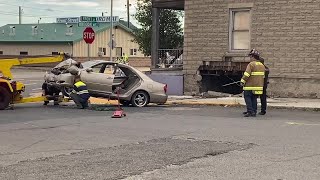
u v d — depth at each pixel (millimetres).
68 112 14961
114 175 6629
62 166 7180
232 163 7379
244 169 6980
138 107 16953
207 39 20672
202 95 20750
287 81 18859
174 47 36469
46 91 17250
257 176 6574
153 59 23109
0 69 16047
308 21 18234
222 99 18750
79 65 16812
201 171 6859
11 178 6477
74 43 59938
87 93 16203
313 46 18219
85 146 8891
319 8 17984
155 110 15859
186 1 21188
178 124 12000
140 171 6855
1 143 9227
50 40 60938
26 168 7059
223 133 10430
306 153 8156
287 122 12422
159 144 9047
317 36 18094
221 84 21547
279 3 18812
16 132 10617
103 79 16578
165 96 17453
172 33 36750
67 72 16469
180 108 16609
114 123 12195
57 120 12797
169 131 10758
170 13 36312
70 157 7855
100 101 19500
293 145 8914
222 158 7746
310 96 18484
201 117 13656
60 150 8516
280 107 16141
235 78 20969
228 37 20125
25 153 8242
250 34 19547
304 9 18281
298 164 7301
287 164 7301
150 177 6523
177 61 23469
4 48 65062
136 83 17141
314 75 18297
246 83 13797
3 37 65312
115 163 7375
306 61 18406
